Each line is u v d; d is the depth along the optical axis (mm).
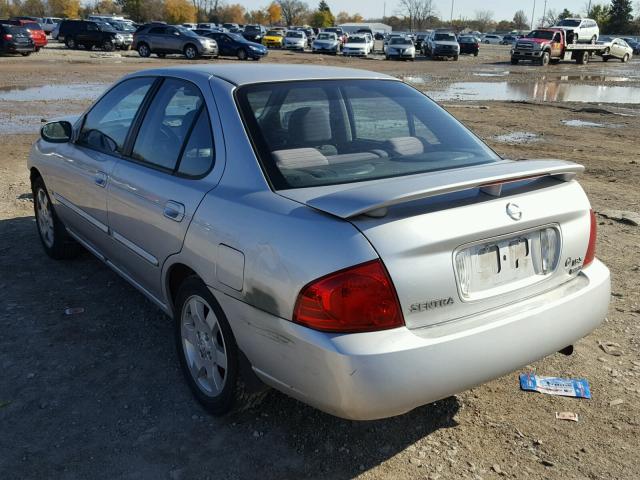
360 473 2811
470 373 2520
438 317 2506
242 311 2719
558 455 2945
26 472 2799
